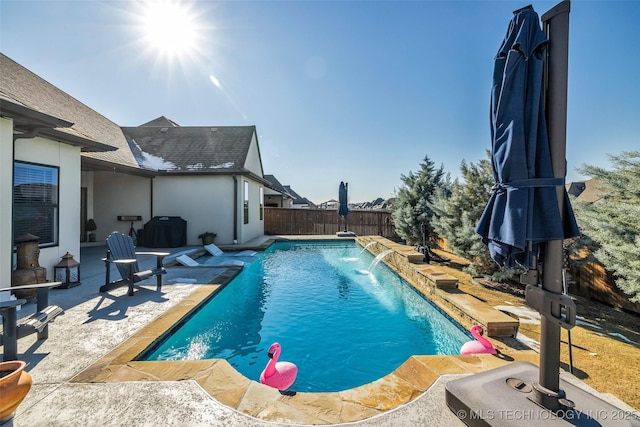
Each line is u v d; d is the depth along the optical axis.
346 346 4.60
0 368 2.17
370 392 2.73
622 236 4.16
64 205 6.56
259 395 2.64
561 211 2.12
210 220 13.41
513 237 2.07
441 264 9.11
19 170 5.64
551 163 2.08
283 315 5.83
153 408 2.44
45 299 3.68
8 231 4.88
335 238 16.06
